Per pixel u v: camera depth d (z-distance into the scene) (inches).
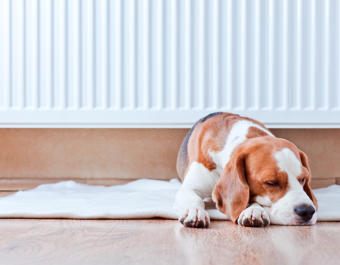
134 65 79.2
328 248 39.7
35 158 85.7
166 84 79.7
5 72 79.6
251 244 41.2
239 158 51.8
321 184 84.7
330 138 84.6
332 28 78.8
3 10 79.2
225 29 79.0
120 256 36.7
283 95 79.2
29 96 80.1
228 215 51.5
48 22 79.0
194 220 48.9
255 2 78.4
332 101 79.5
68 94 80.0
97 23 79.4
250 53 79.1
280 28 78.9
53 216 53.5
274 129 84.0
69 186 79.3
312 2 78.3
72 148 85.5
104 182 85.8
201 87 79.0
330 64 79.0
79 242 41.8
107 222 51.9
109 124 79.9
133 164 85.7
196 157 60.7
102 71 79.4
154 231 47.0
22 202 60.4
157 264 34.4
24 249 38.9
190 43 78.7
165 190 70.4
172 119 79.3
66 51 79.4
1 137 85.7
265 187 50.3
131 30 79.0
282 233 46.1
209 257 36.5
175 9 78.4
